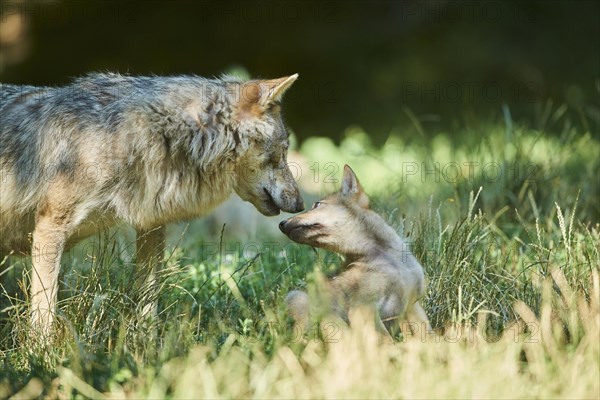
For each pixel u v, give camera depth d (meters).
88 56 29.16
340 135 28.84
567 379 7.39
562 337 8.51
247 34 30.11
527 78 29.72
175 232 15.38
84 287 9.96
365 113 29.16
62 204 9.89
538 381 7.46
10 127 10.41
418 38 30.59
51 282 9.80
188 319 9.38
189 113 10.15
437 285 9.48
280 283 10.30
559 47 30.30
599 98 26.98
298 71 30.31
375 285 8.30
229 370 7.49
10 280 11.12
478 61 29.89
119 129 9.91
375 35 30.66
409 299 8.50
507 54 30.11
